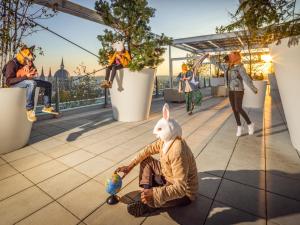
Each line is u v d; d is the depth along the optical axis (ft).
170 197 5.26
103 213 6.67
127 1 20.72
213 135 14.99
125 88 18.88
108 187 6.91
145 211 6.08
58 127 17.69
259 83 25.18
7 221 6.39
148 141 13.91
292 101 10.82
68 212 6.77
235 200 7.20
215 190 7.85
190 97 23.34
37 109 20.54
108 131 16.42
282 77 11.32
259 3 11.96
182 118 21.40
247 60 32.89
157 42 21.62
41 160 10.92
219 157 10.98
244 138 14.14
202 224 6.07
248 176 8.87
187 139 14.23
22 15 12.98
